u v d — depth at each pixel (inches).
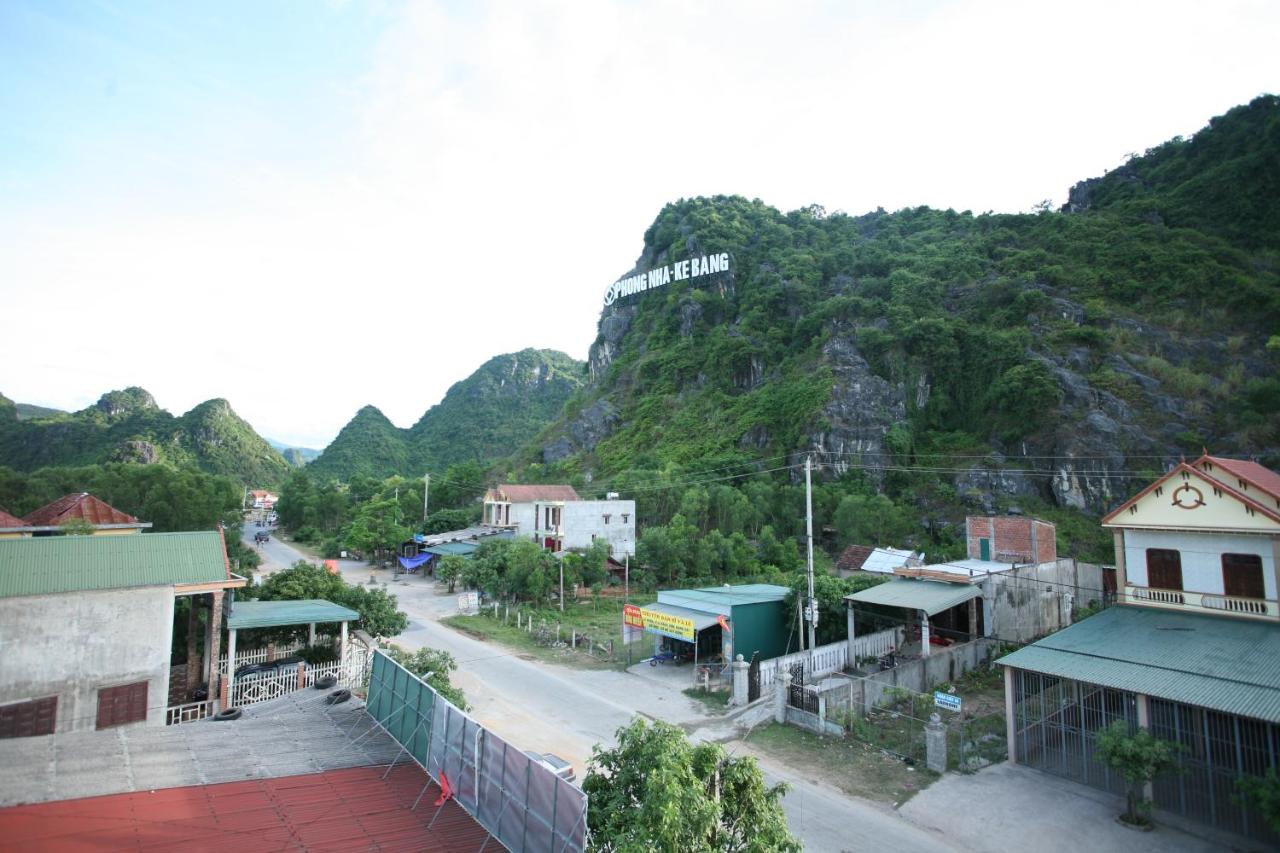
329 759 500.4
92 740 519.5
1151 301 3307.1
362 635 946.1
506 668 1069.1
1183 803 579.2
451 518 2748.5
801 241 4894.2
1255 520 746.8
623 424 4402.1
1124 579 856.9
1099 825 570.6
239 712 629.0
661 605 1152.8
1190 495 800.3
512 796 377.1
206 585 672.4
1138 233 3659.0
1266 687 581.3
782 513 2763.3
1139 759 561.9
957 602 1020.5
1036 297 3457.2
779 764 698.8
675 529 2030.0
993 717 828.6
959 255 4040.4
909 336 3550.7
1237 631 717.9
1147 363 3006.9
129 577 633.0
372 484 3939.5
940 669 961.5
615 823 342.0
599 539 1951.3
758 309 4355.3
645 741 381.4
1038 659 705.0
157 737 534.3
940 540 2719.0
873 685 854.5
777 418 3570.4
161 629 636.7
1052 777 665.0
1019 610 1166.3
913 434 3314.5
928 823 577.9
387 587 1982.0
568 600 1702.8
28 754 479.8
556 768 435.2
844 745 749.9
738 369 4138.8
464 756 434.3
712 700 911.0
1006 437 3115.2
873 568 2122.3
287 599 976.9
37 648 570.6
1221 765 564.1
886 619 1159.0
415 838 382.3
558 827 331.0
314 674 778.8
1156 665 654.5
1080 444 2834.6
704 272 4835.1
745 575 2053.4
